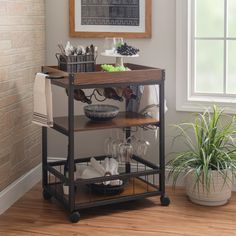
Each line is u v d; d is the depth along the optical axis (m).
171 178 5.23
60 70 4.67
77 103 5.32
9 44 4.72
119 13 5.15
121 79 4.60
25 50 4.97
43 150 4.95
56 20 5.29
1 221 4.60
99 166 4.82
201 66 5.16
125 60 5.21
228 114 5.03
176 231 4.45
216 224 4.55
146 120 4.79
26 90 5.03
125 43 4.83
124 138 5.08
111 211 4.77
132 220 4.62
